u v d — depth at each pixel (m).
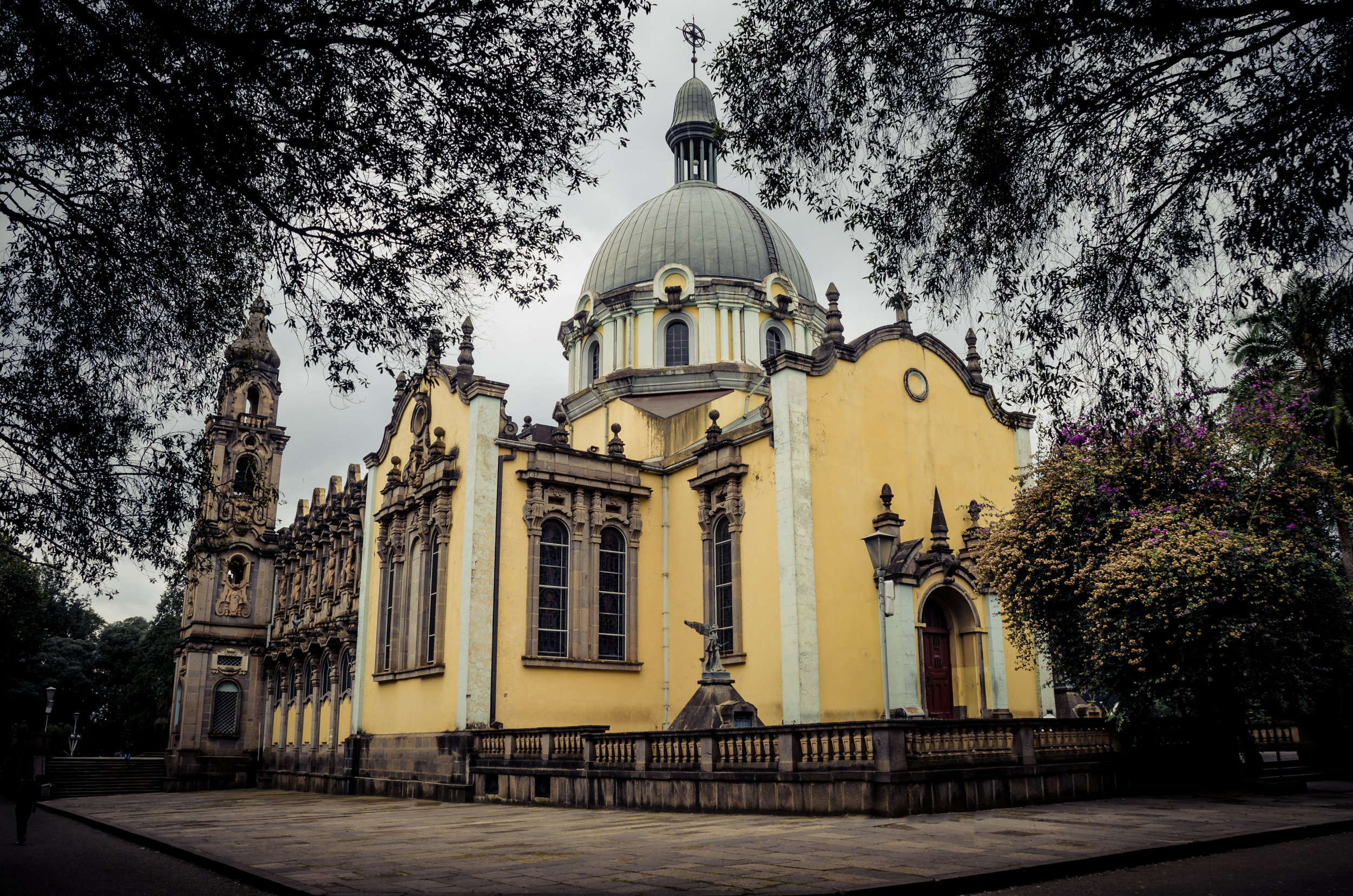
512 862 11.65
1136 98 9.69
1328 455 20.61
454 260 10.92
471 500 26.94
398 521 31.94
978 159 10.64
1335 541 21.38
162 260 11.88
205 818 23.14
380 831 17.11
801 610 23.73
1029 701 27.88
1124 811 15.62
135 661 70.19
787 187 11.20
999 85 10.20
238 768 45.62
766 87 10.80
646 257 39.53
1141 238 10.13
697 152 45.22
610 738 20.33
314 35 9.84
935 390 28.91
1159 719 20.25
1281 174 8.98
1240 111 9.30
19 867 14.67
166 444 12.57
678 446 32.97
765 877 9.60
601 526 28.98
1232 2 9.03
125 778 44.56
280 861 12.73
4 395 11.84
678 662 28.77
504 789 23.66
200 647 46.97
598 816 18.03
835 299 27.42
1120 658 18.91
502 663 26.25
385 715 31.03
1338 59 8.63
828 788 15.52
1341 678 20.92
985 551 22.64
